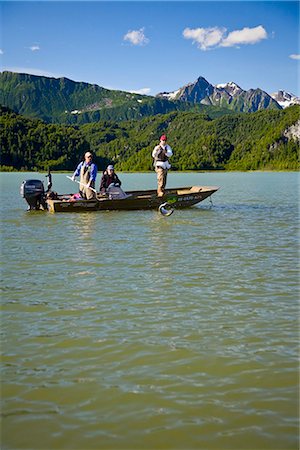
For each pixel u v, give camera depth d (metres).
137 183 75.62
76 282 11.27
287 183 73.50
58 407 5.98
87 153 25.44
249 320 8.79
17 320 8.81
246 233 18.58
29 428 5.56
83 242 16.50
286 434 5.43
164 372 6.83
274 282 11.30
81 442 5.32
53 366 7.02
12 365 7.05
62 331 8.28
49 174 26.53
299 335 8.11
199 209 27.67
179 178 111.31
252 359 7.21
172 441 5.33
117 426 5.59
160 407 5.96
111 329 8.37
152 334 8.14
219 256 14.18
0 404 6.05
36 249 15.22
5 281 11.40
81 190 25.70
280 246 15.82
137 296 10.19
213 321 8.74
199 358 7.25
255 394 6.24
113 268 12.63
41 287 10.88
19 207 28.56
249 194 43.16
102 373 6.81
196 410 5.89
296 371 6.85
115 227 20.12
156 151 25.89
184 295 10.27
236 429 5.52
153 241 16.70
